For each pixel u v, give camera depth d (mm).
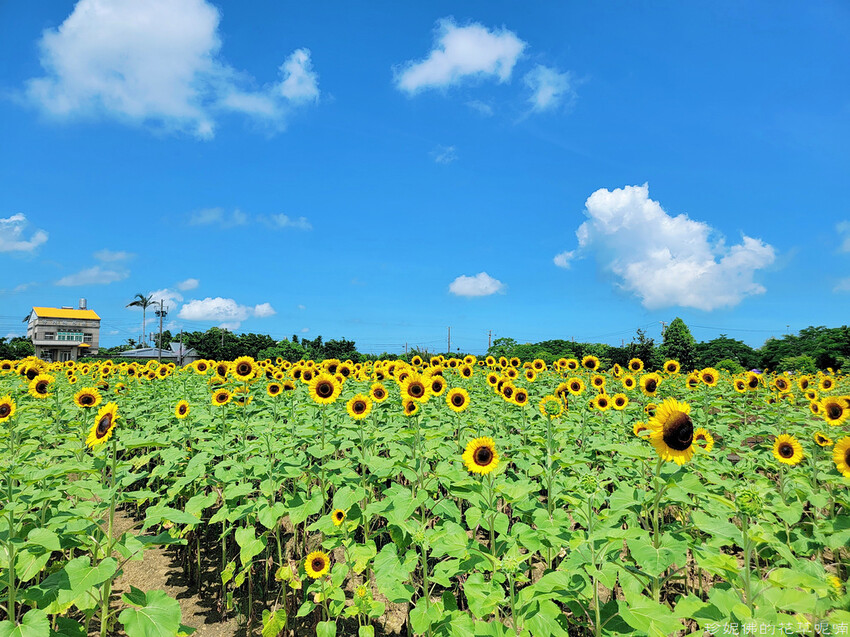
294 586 5312
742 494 3793
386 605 6348
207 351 70062
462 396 7570
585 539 4090
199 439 8406
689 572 6406
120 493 4762
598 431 8953
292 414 8820
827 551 6426
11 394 9711
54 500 5340
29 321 115625
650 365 52844
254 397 10555
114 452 4891
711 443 6875
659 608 3533
